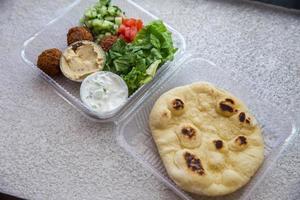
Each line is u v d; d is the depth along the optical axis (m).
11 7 0.74
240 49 0.69
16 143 0.61
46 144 0.60
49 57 0.64
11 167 0.58
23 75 0.67
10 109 0.64
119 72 0.64
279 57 0.68
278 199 0.56
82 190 0.57
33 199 0.56
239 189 0.56
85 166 0.59
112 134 0.61
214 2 0.75
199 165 0.54
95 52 0.65
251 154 0.56
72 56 0.64
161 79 0.65
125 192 0.57
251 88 0.65
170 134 0.57
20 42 0.70
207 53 0.69
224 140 0.58
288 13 0.73
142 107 0.62
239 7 0.74
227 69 0.67
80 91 0.61
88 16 0.69
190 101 0.60
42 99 0.64
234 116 0.59
